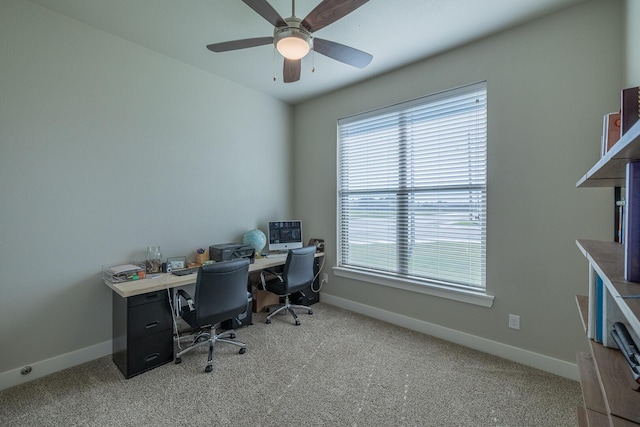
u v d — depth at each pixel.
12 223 2.02
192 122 3.00
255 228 3.62
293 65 2.21
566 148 2.09
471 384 2.02
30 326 2.10
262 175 3.70
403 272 3.06
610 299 1.10
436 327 2.76
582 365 1.35
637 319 0.49
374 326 3.01
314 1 2.01
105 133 2.43
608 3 1.92
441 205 2.78
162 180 2.79
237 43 1.92
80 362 2.30
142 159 2.65
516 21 2.21
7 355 2.01
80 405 1.82
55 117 2.18
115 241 2.49
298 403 1.83
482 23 2.23
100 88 2.39
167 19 2.23
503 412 1.75
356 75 3.15
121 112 2.51
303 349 2.52
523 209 2.27
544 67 2.16
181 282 2.39
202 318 2.24
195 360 2.36
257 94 3.62
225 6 2.08
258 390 1.96
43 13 2.11
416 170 2.95
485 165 2.50
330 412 1.76
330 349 2.52
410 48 2.59
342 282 3.57
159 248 2.76
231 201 3.36
